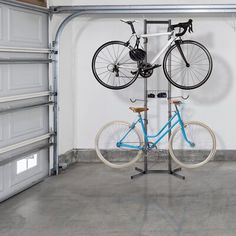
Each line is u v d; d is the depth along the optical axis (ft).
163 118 19.24
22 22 14.73
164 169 18.02
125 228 11.34
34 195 14.42
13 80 14.21
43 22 16.26
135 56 16.80
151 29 18.90
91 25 18.99
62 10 16.53
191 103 19.21
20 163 14.87
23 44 14.82
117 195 14.42
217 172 17.47
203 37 18.90
